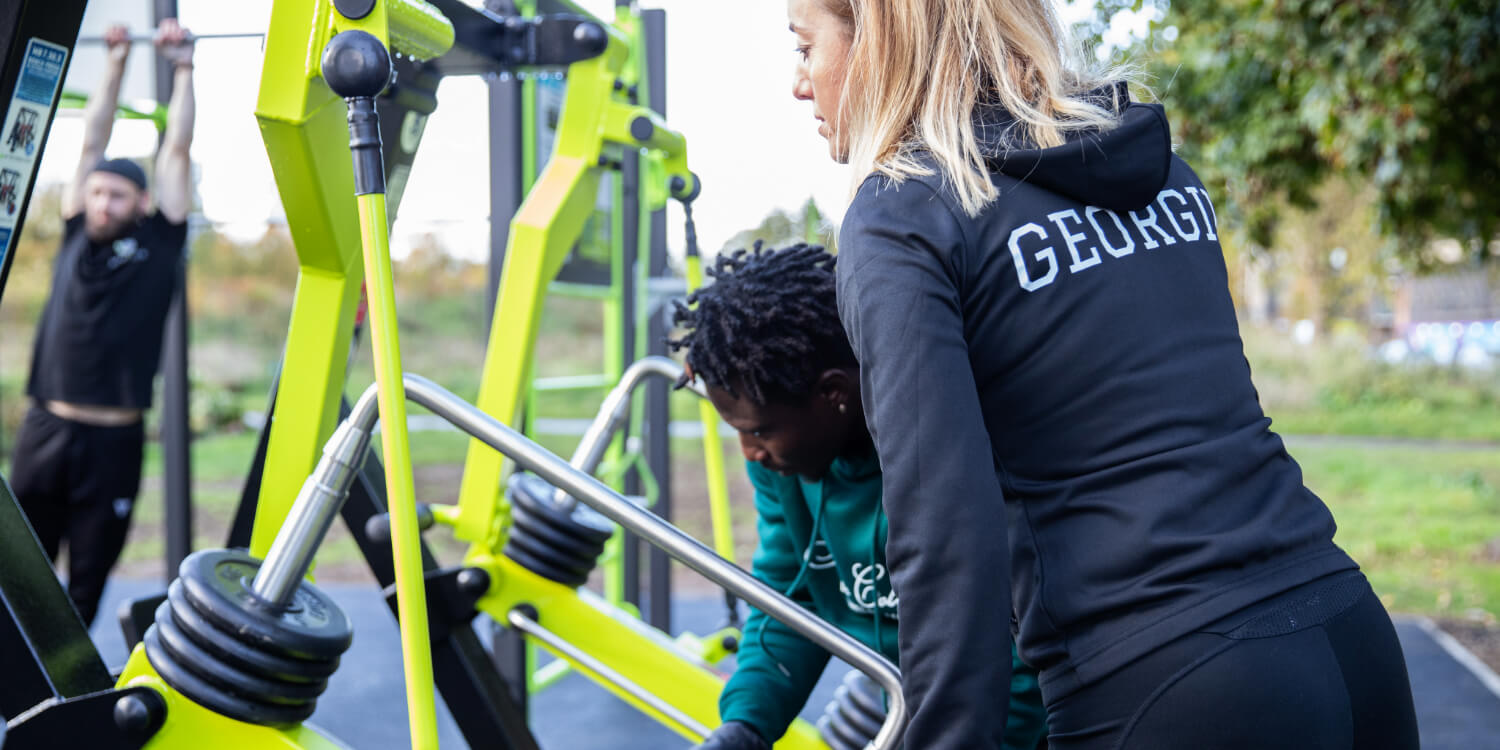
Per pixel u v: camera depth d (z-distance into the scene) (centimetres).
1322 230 1329
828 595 158
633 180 373
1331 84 418
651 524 127
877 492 141
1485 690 374
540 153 362
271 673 131
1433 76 390
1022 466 101
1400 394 1216
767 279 132
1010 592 90
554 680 395
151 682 134
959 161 100
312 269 158
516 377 204
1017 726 139
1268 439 104
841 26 112
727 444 970
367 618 469
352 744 321
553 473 128
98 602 334
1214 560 93
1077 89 111
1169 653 92
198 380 1009
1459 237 503
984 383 101
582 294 392
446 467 799
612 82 212
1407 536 655
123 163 322
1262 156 462
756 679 157
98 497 328
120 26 306
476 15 190
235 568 143
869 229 98
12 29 141
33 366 329
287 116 139
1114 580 95
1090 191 103
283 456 160
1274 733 90
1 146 144
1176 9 457
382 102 177
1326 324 1502
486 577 197
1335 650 96
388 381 107
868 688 176
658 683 198
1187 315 103
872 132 108
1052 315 98
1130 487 96
